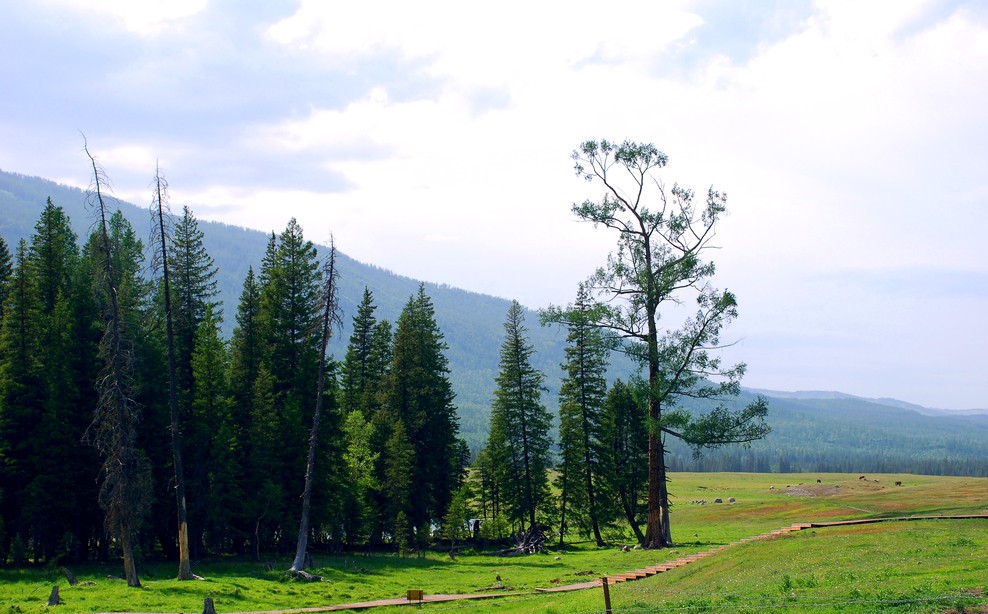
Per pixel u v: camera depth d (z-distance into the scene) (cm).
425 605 3503
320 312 4884
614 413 7212
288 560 5716
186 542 4278
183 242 5975
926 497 8775
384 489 7019
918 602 1966
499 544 7644
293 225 6462
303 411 6041
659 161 4928
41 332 5184
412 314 7956
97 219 4003
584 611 2561
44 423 4978
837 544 3186
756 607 2152
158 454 5406
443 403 7694
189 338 5878
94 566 5009
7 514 5084
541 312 5019
